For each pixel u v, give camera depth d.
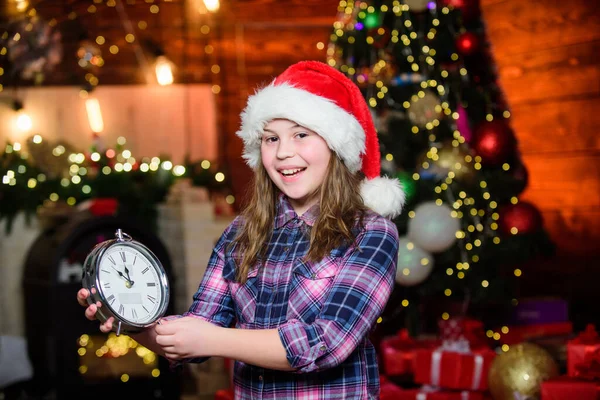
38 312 3.73
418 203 3.01
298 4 5.59
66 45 5.35
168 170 4.45
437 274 3.11
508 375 2.50
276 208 1.59
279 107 1.49
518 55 4.21
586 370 2.45
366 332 1.40
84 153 4.63
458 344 2.90
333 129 1.50
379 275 1.43
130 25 5.49
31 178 4.22
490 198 3.16
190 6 5.53
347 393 1.45
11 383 3.79
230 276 1.55
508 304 3.28
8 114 5.18
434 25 3.22
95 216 3.79
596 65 3.78
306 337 1.33
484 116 3.26
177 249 4.14
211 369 3.81
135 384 3.67
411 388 3.01
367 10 3.28
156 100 5.49
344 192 1.54
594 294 3.81
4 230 4.15
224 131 5.56
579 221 3.91
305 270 1.45
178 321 1.32
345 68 3.37
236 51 5.59
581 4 3.82
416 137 3.11
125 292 1.39
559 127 4.00
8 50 4.34
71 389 3.58
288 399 1.43
